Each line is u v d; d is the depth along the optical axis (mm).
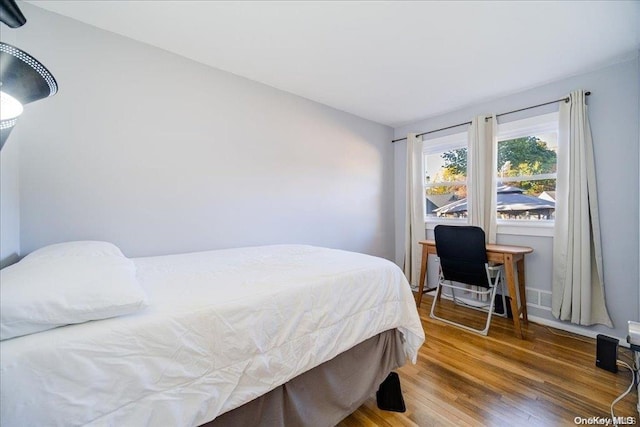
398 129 3697
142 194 1830
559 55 1980
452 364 1787
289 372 965
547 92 2418
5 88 590
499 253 2268
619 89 2062
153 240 1873
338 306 1177
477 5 1494
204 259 1647
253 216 2387
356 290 1271
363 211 3348
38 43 1496
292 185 2660
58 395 588
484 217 2770
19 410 551
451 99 2775
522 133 2604
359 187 3299
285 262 1537
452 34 1746
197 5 1491
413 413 1353
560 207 2305
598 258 2125
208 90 2117
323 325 1104
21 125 1438
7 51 566
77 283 735
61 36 1556
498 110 2736
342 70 2205
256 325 913
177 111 1972
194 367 770
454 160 3188
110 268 898
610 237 2104
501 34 1744
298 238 2715
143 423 667
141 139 1822
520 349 1980
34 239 1476
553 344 2053
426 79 2355
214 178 2154
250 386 868
